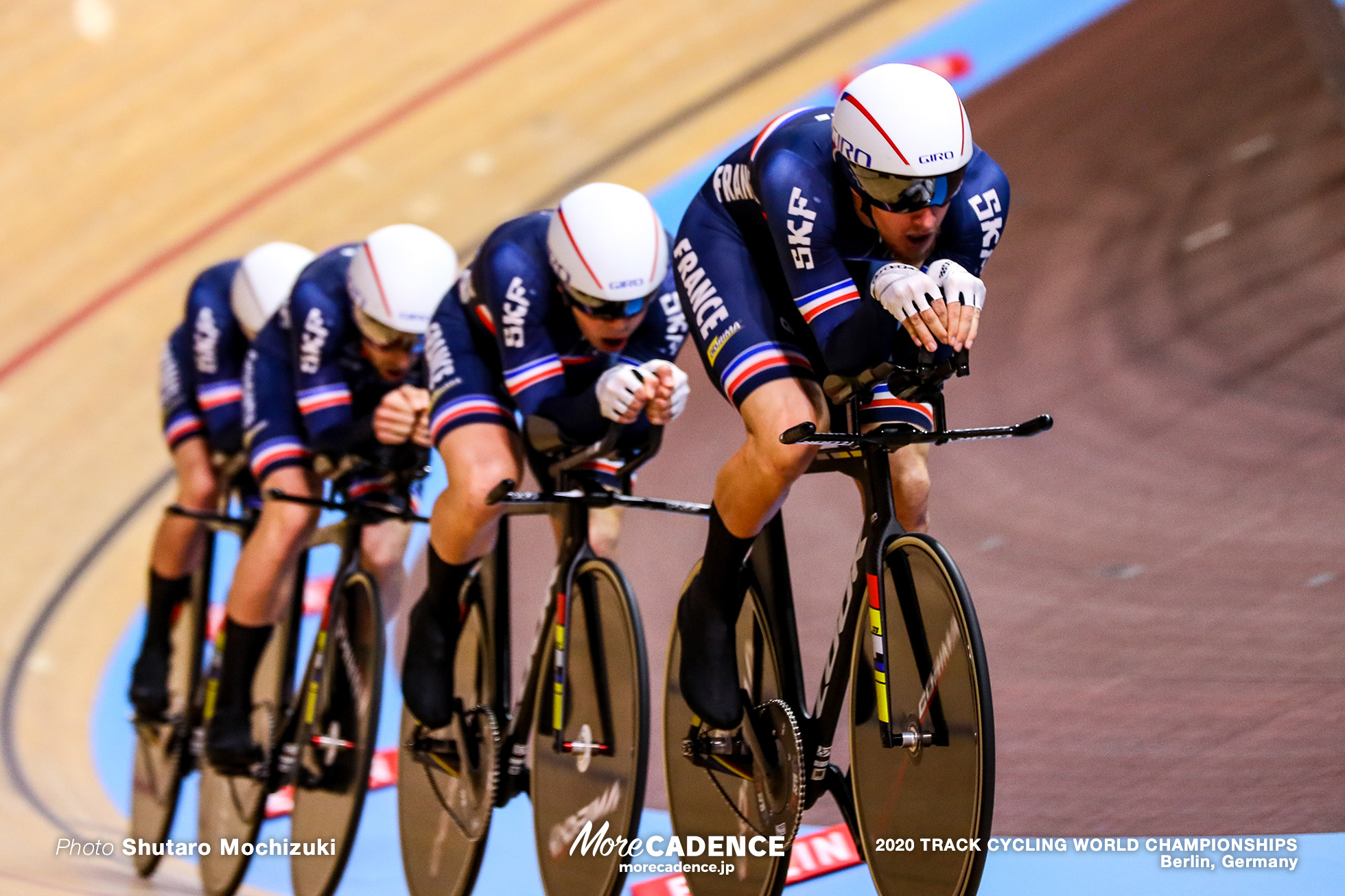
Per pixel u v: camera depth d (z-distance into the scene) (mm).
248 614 12406
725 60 37344
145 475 25359
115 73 36594
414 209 32500
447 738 10531
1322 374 18484
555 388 9461
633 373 8141
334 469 11547
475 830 9977
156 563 14992
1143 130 29188
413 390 10680
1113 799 10414
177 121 35531
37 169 33781
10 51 36969
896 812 7617
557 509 9695
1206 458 17172
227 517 13641
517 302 9469
